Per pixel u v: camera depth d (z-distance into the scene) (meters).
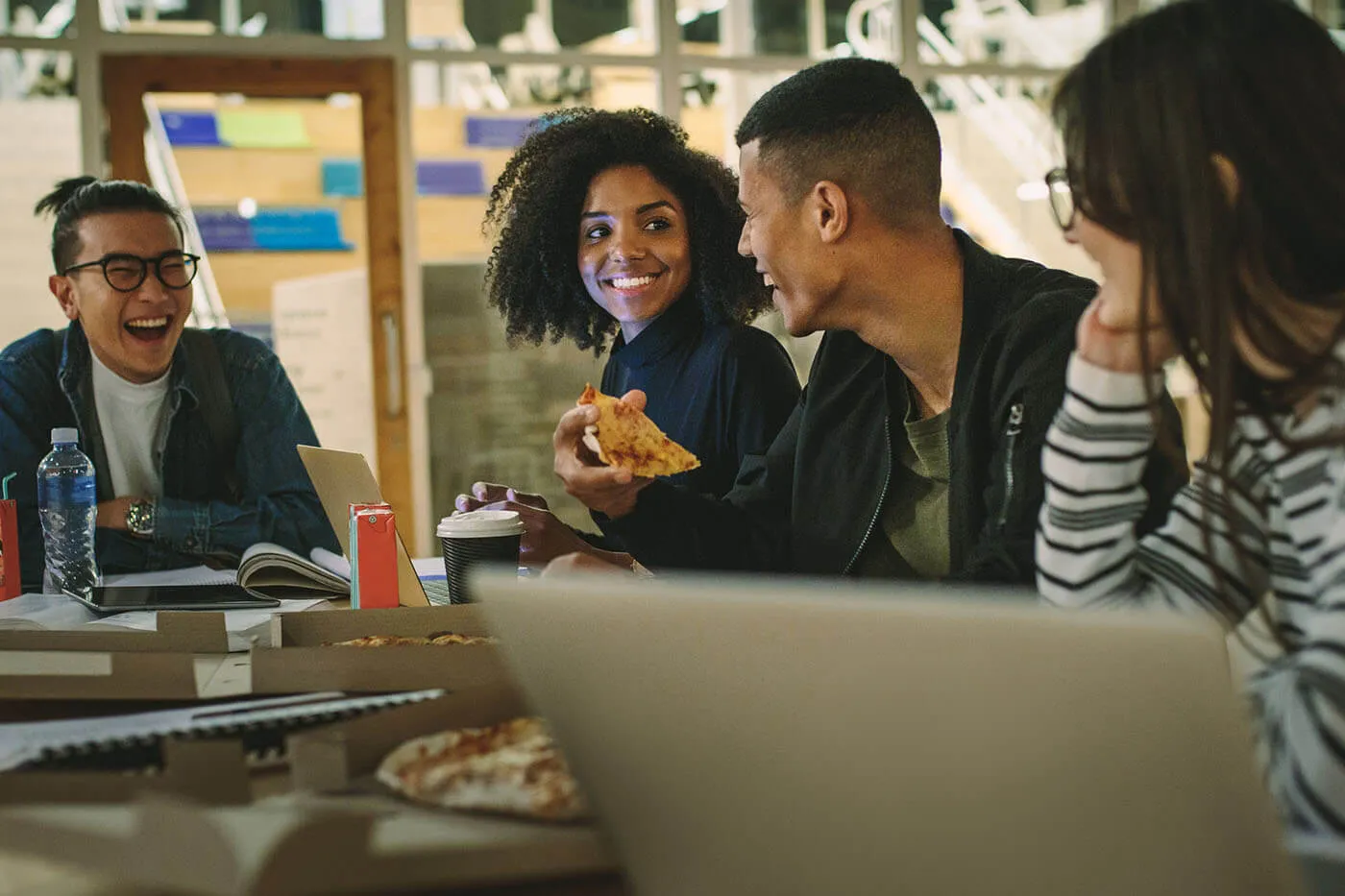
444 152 4.91
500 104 4.97
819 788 0.62
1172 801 0.56
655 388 2.31
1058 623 0.56
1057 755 0.57
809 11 5.28
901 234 1.50
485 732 0.80
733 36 5.21
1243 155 0.86
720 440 2.19
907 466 1.61
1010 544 1.33
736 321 2.29
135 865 0.62
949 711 0.58
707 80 5.20
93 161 4.62
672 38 5.14
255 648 1.03
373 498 1.55
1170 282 0.90
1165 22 0.92
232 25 4.73
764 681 0.62
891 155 1.48
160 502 2.18
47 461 1.93
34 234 4.60
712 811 0.64
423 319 4.89
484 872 0.64
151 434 2.34
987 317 1.46
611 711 0.65
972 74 5.39
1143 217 0.91
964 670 0.58
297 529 2.27
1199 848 0.56
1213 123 0.87
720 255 2.28
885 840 0.61
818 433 1.70
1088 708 0.56
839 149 1.48
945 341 1.52
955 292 1.51
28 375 2.29
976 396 1.44
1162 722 0.55
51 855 0.64
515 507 1.69
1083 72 0.96
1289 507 0.88
